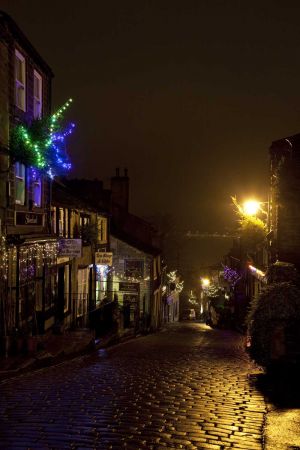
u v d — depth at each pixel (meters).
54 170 16.73
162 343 20.91
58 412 7.76
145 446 6.22
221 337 25.80
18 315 14.91
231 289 40.69
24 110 16.08
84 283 24.64
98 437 6.54
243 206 21.42
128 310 27.25
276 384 10.30
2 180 14.16
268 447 6.19
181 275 65.75
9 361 11.95
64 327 19.03
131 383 10.34
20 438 6.44
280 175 17.64
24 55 15.98
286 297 11.29
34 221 17.12
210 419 7.52
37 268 17.12
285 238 17.50
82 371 11.81
